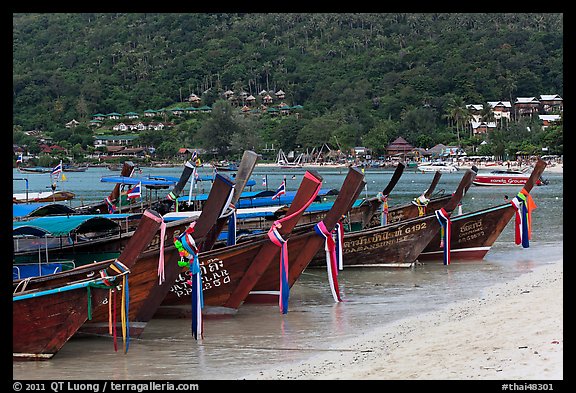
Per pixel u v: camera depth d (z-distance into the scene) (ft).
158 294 70.54
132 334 69.82
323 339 68.18
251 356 63.26
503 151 535.19
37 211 97.19
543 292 81.71
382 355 59.88
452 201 110.52
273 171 549.95
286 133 640.99
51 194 148.97
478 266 110.52
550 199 242.99
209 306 77.92
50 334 62.49
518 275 100.58
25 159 572.92
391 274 104.47
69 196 146.10
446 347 59.88
